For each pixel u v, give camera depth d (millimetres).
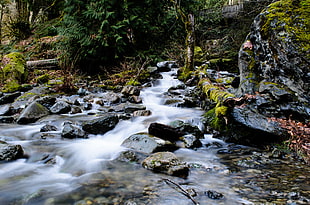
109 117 4023
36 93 6344
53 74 8680
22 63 7867
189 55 8156
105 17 8164
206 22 14211
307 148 2656
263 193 1845
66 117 4625
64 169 2449
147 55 9844
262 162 2592
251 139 3229
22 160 2629
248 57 4223
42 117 4602
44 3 14133
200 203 1690
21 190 1945
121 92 6625
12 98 6008
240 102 3426
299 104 3139
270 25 3787
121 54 9477
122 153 2818
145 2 9328
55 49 10156
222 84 5418
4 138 3346
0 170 2324
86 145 3203
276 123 3088
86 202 1738
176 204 1684
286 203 1662
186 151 3031
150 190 1919
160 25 10625
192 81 7375
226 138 3496
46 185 2047
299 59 3221
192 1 10195
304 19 3482
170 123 3822
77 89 7051
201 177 2199
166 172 2289
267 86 3498
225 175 2246
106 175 2258
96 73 9531
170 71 9578
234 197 1787
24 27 13320
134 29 9602
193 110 5266
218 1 15188
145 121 4387
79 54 8703
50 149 2990
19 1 15078
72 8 8234
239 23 12539
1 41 15508
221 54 10953
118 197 1807
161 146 2914
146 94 6816
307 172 2289
